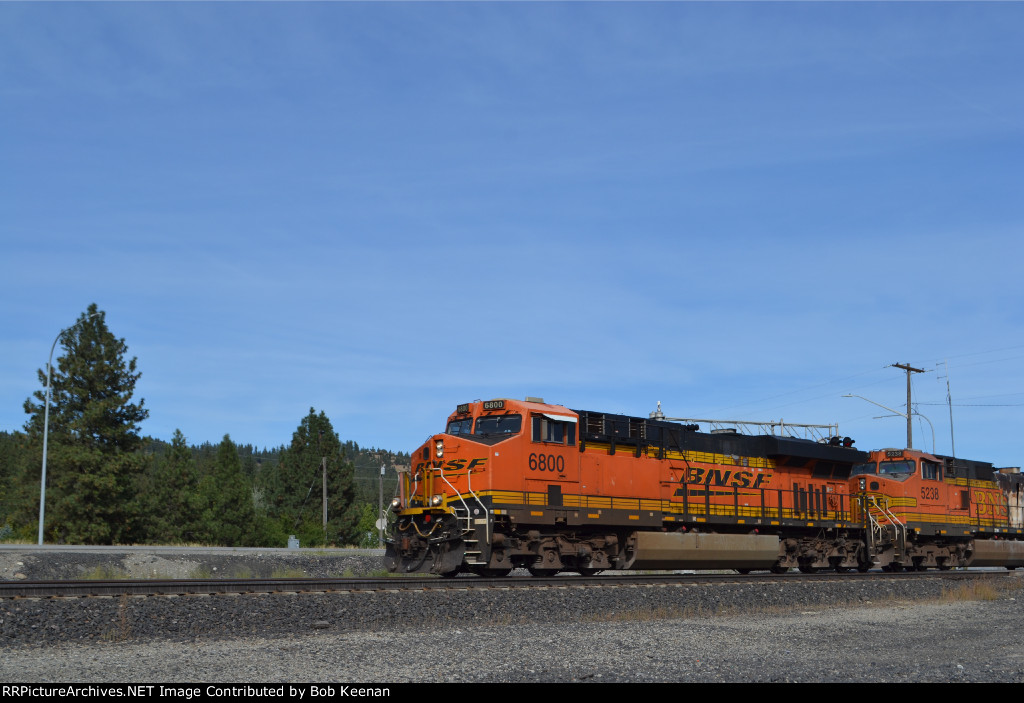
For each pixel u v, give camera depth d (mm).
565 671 11922
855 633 16906
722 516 27094
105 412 50500
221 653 12469
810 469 31047
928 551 35469
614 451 24641
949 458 37156
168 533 62094
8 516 50250
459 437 22297
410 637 14328
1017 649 15242
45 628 13109
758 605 20984
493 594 17453
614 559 24609
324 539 67625
